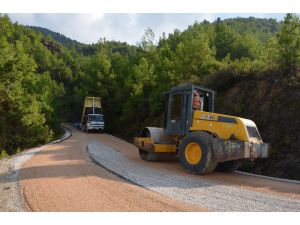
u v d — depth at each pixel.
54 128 41.84
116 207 6.20
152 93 32.59
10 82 30.09
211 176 9.68
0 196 7.11
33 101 32.72
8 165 11.43
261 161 12.81
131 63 48.06
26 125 30.23
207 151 9.49
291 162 11.82
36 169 10.38
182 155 10.22
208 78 20.95
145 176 9.33
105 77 48.09
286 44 16.58
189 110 11.09
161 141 12.29
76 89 52.44
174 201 6.64
